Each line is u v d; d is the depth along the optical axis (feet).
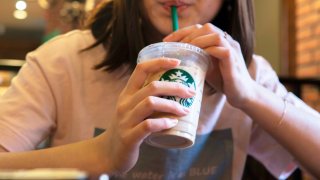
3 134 1.61
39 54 1.90
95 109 1.86
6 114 1.66
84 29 2.12
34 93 1.76
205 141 1.96
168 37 1.43
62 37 2.03
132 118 1.17
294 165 2.12
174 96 1.19
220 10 1.92
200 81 1.29
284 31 7.59
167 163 1.86
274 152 2.15
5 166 1.40
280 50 7.62
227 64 1.45
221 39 1.39
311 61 7.41
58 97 1.83
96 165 1.34
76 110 1.84
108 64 1.88
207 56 1.34
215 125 2.02
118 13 1.84
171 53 1.26
